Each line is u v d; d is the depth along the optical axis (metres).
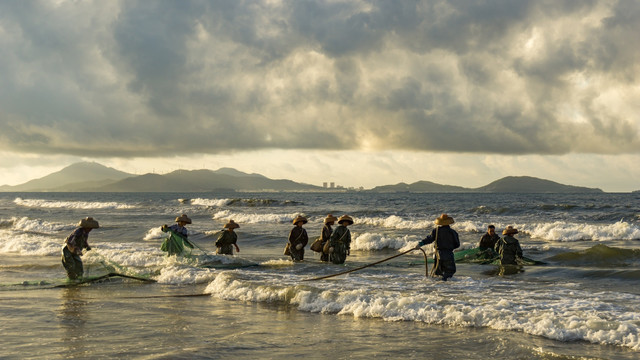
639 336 5.57
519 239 21.83
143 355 5.15
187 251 13.70
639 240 20.27
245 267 12.72
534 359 5.04
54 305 8.27
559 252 15.64
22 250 16.97
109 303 8.46
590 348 5.45
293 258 13.94
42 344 5.63
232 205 67.62
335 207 57.56
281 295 8.61
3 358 5.05
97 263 11.73
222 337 6.02
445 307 7.19
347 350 5.46
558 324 6.19
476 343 5.68
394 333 6.24
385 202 77.81
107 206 63.06
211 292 9.55
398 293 8.32
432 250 16.72
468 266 13.14
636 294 8.66
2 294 9.55
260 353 5.31
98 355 5.14
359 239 19.52
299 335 6.14
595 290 9.18
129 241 22.05
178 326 6.66
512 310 7.13
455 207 51.94
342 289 9.10
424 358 5.15
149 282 11.12
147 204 72.44
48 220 37.44
